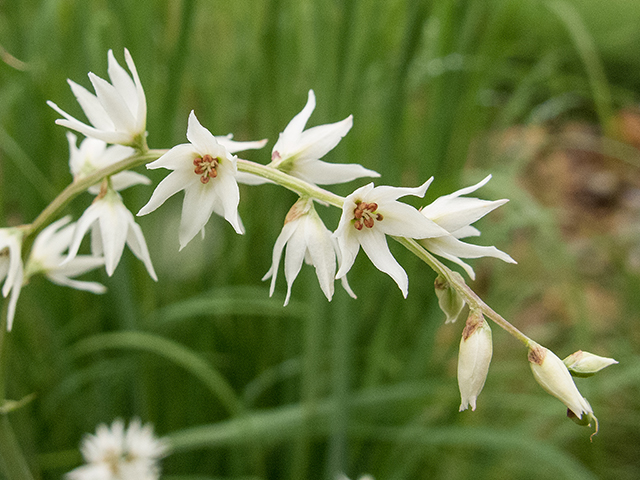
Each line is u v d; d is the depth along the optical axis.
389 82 0.25
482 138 0.30
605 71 0.64
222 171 0.10
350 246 0.10
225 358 0.28
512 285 0.35
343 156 0.21
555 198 0.54
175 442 0.22
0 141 0.23
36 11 0.25
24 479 0.13
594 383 0.27
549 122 0.49
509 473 0.31
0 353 0.12
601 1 0.62
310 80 0.26
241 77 0.27
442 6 0.24
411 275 0.26
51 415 0.27
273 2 0.23
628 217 0.53
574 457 0.32
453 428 0.24
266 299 0.26
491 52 0.25
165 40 0.25
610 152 0.50
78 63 0.24
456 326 0.29
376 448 0.27
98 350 0.26
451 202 0.10
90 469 0.22
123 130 0.11
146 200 0.24
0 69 0.24
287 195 0.25
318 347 0.22
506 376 0.33
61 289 0.27
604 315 0.39
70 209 0.25
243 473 0.26
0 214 0.24
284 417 0.23
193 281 0.29
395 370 0.27
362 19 0.24
